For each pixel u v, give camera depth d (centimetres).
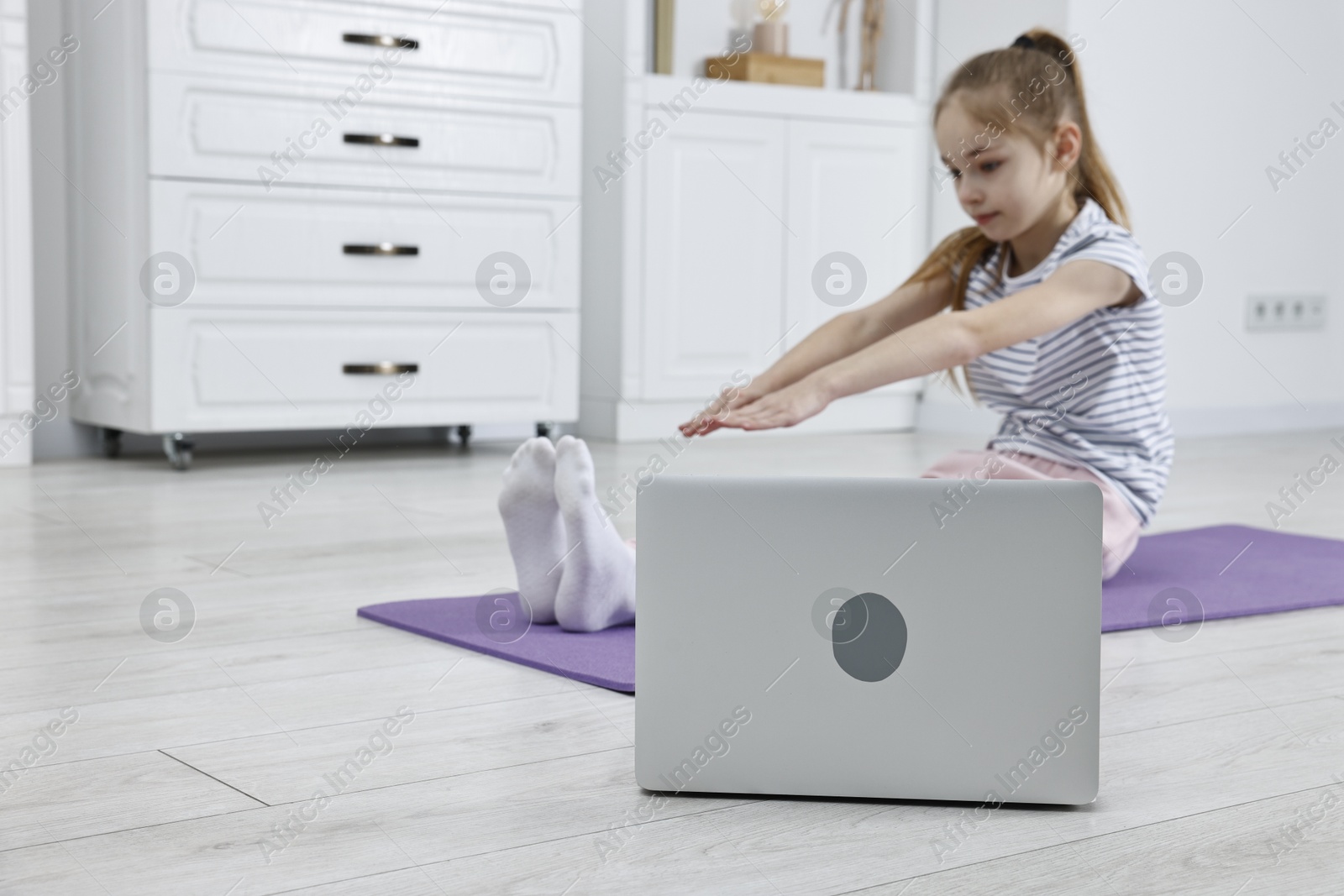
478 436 391
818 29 429
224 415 319
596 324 394
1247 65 427
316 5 319
